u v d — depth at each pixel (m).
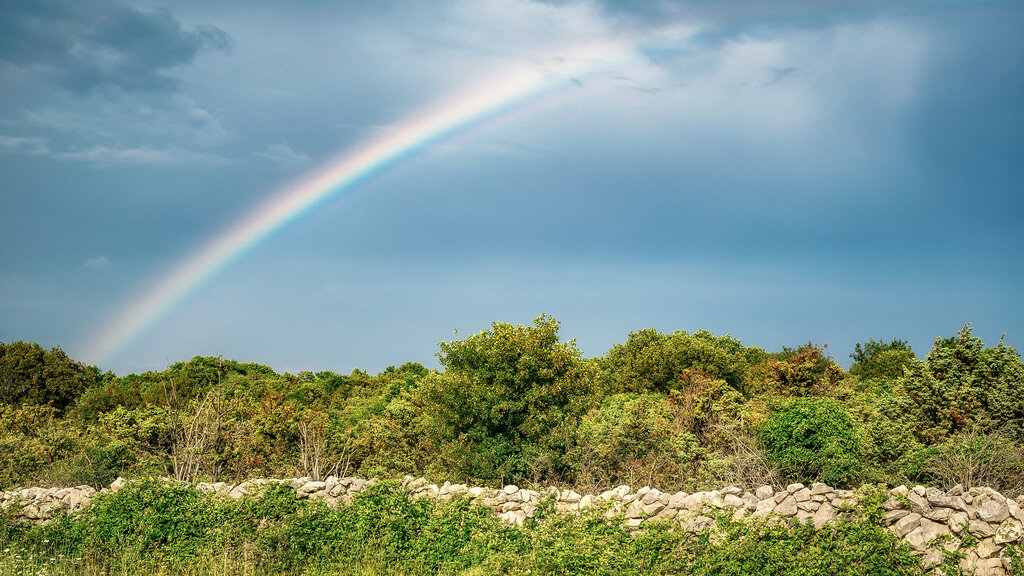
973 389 20.19
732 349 42.16
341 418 33.25
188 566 14.36
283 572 14.14
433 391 23.44
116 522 15.55
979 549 11.08
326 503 15.73
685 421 23.78
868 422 19.28
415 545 14.47
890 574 11.23
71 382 38.22
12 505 16.83
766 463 16.72
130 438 23.30
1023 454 15.52
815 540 12.04
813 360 27.25
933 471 15.56
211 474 22.14
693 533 12.95
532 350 22.56
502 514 14.85
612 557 12.54
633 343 40.06
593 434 22.47
